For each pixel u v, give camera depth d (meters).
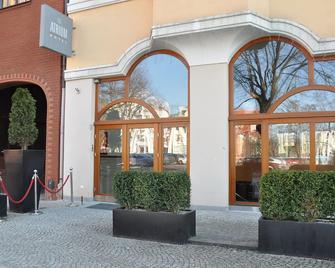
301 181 6.09
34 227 8.32
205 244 6.82
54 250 6.52
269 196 6.27
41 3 13.29
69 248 6.64
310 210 6.02
